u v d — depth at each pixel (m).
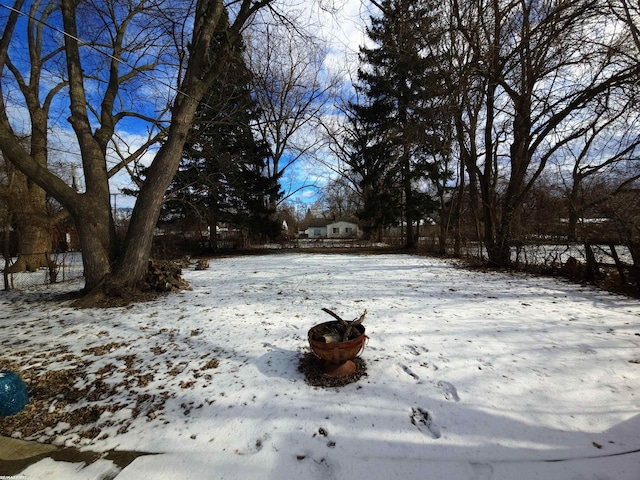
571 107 8.14
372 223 23.06
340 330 3.22
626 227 6.63
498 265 10.09
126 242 6.58
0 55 6.66
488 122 10.52
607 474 1.86
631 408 2.46
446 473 1.89
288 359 3.43
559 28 8.08
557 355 3.36
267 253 18.91
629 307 5.13
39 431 2.40
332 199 46.66
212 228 19.55
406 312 4.99
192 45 7.22
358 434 2.24
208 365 3.34
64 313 5.47
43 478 1.95
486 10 8.59
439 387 2.80
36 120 11.66
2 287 8.41
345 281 8.05
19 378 2.75
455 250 14.12
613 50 7.40
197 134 10.95
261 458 2.05
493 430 2.25
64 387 2.99
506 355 3.38
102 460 2.09
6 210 9.28
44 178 6.07
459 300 5.73
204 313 5.24
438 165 17.38
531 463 1.96
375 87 18.70
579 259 8.77
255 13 7.82
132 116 8.20
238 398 2.71
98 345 3.98
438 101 9.57
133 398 2.78
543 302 5.52
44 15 10.64
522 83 9.33
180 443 2.21
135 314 5.29
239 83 10.94
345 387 2.84
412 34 7.96
